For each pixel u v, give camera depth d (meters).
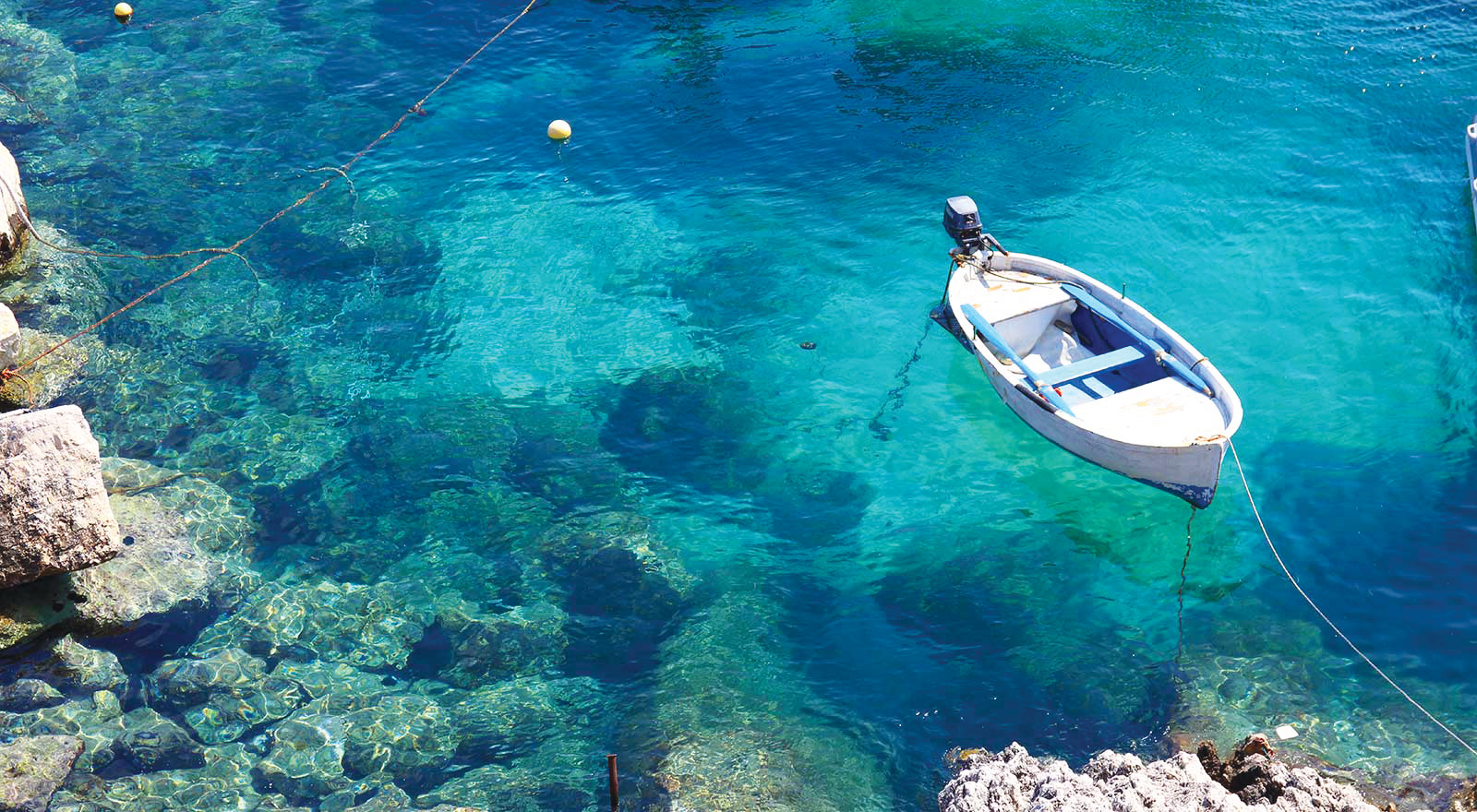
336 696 12.77
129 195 22.02
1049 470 16.05
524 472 16.16
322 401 17.41
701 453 16.52
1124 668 13.08
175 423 16.80
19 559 13.07
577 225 21.66
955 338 18.39
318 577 14.37
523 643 13.52
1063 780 10.59
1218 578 14.23
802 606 14.12
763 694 12.90
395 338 18.80
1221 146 22.50
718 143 23.86
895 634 13.69
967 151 23.05
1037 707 12.63
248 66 26.52
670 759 12.04
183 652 13.24
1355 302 18.64
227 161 23.25
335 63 26.77
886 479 16.00
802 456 16.44
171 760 11.91
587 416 17.22
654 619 13.92
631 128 24.48
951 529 15.18
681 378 17.95
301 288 19.89
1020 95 24.59
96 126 24.09
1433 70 24.03
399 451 16.45
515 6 29.28
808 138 23.78
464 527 15.22
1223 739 11.99
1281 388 17.05
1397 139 22.22
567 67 26.72
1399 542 14.45
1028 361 17.58
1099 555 14.68
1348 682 12.67
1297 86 24.00
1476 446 15.75
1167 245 20.28
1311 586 13.99
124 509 15.04
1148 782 10.45
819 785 11.76
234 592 14.07
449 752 12.16
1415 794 11.19
